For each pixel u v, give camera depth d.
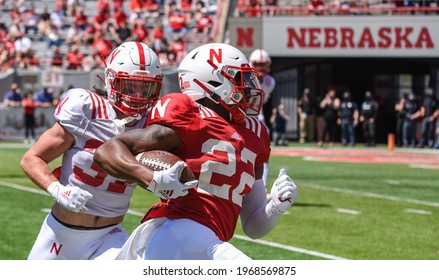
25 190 46.09
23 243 30.39
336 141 103.75
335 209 40.69
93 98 16.47
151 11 108.50
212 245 13.43
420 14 97.38
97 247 16.97
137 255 14.17
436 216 39.12
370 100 93.62
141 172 13.00
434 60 99.25
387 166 67.00
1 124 92.44
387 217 38.41
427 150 89.00
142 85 16.12
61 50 106.44
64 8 109.88
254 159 14.50
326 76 103.62
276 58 101.25
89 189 16.53
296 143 98.44
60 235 16.81
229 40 98.38
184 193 13.13
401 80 101.81
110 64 16.25
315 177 56.81
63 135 16.31
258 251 29.53
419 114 92.19
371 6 101.88
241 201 14.49
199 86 14.38
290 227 34.91
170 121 13.62
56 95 96.44
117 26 102.94
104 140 16.42
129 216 36.72
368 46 97.31
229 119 14.49
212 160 13.84
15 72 95.69
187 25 106.94
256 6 100.31
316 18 97.44
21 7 112.56
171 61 97.19
